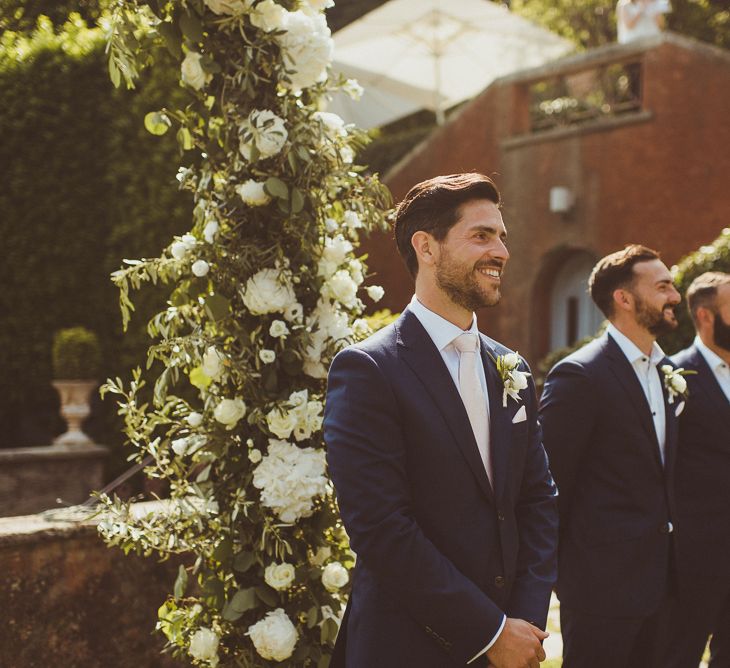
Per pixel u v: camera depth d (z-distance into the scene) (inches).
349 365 76.5
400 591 70.9
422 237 79.4
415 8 452.1
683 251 358.6
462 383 79.7
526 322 413.1
